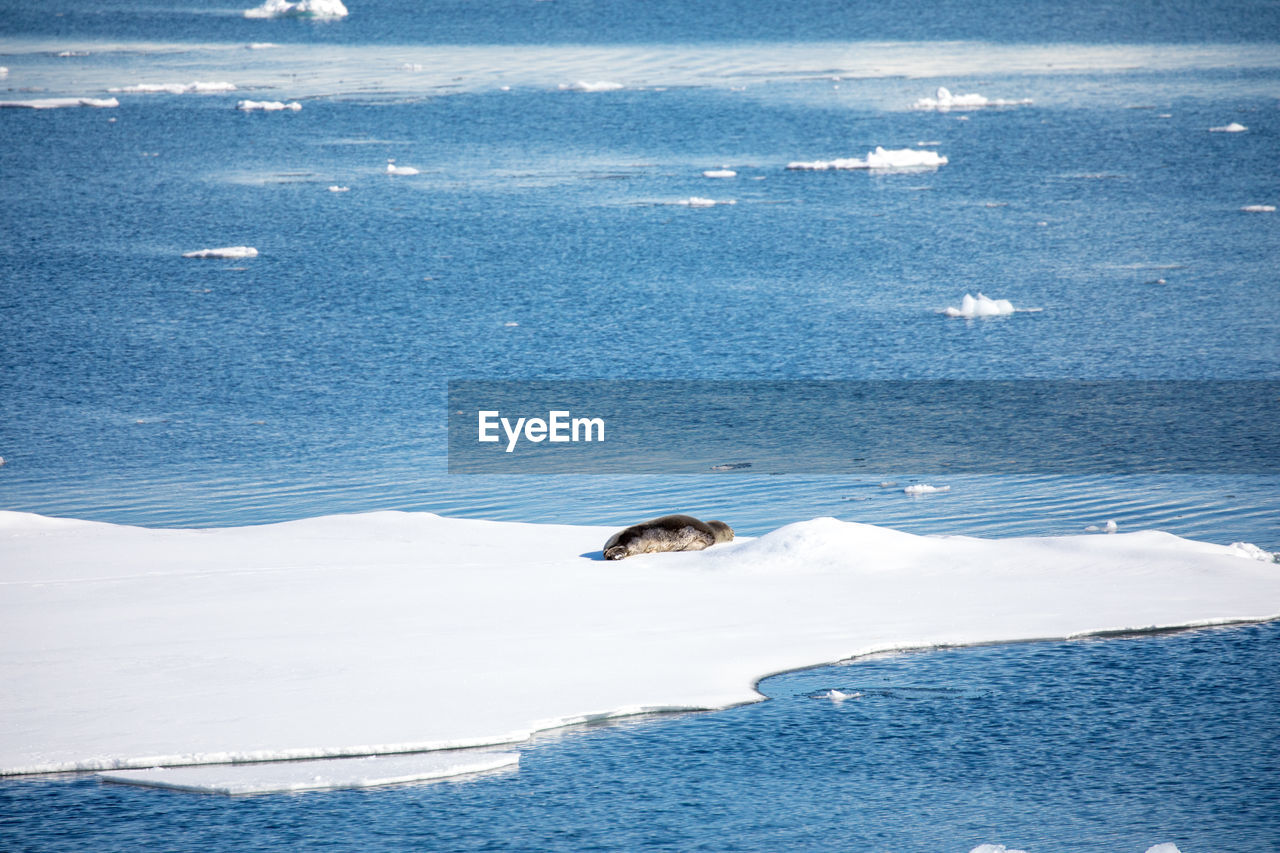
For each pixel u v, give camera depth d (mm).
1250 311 164000
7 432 114125
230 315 165500
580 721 47000
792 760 44719
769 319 163375
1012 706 48844
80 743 44375
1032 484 95812
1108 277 186375
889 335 154000
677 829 40312
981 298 165000
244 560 66938
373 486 97750
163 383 132625
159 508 91875
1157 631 55844
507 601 59438
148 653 52656
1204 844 39375
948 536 73375
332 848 39125
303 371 138000
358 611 57969
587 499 93438
